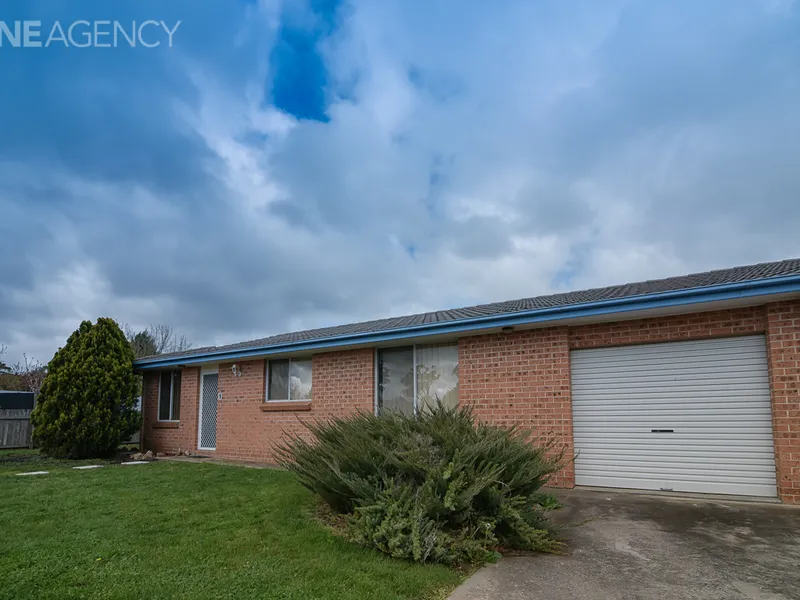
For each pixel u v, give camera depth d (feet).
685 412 25.96
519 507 17.61
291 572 14.19
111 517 20.49
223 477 31.17
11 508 22.15
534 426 29.53
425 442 18.72
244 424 44.98
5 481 29.89
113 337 49.26
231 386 46.70
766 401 24.04
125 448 56.29
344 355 39.11
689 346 26.22
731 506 22.22
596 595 12.96
